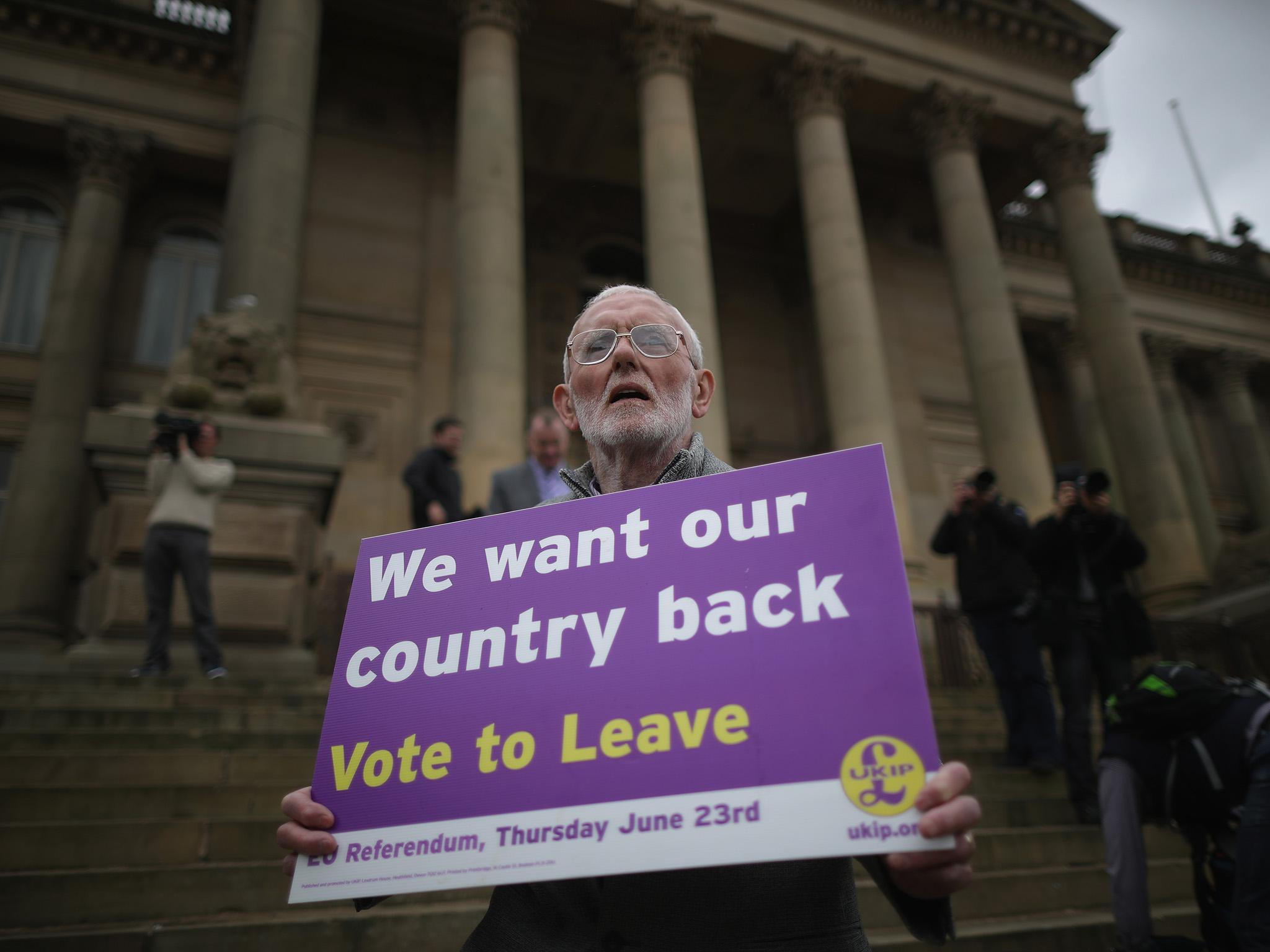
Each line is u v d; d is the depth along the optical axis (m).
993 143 19.39
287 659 7.35
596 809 1.18
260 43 13.31
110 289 16.38
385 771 1.31
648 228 14.30
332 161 17.25
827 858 1.27
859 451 1.32
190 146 17.36
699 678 1.22
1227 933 2.43
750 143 19.83
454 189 17.78
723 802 1.13
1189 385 27.05
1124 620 4.92
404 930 2.86
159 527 6.14
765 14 16.88
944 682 10.43
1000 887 3.78
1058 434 24.08
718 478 1.39
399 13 17.17
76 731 4.45
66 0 17.12
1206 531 23.44
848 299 14.99
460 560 1.47
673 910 1.23
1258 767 2.28
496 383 12.05
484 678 1.34
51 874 2.99
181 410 8.23
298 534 7.89
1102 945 3.33
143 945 2.70
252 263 11.67
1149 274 26.61
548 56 17.11
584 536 1.42
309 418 15.45
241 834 3.50
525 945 1.32
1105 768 2.66
